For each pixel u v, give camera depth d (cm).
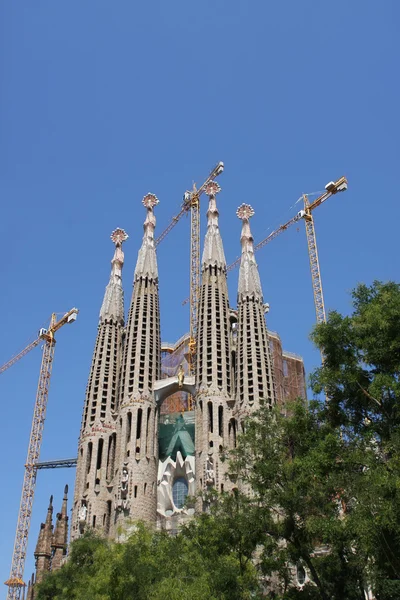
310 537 4712
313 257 14512
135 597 4806
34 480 14812
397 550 3681
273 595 5712
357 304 4772
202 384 10731
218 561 5184
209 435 10225
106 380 11350
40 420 15650
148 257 12731
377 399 4288
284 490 4722
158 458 10931
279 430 5062
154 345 11612
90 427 10806
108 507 10144
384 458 4316
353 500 4262
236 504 5306
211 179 16300
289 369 14912
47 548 13188
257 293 11712
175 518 9750
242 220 12962
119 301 12525
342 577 5191
